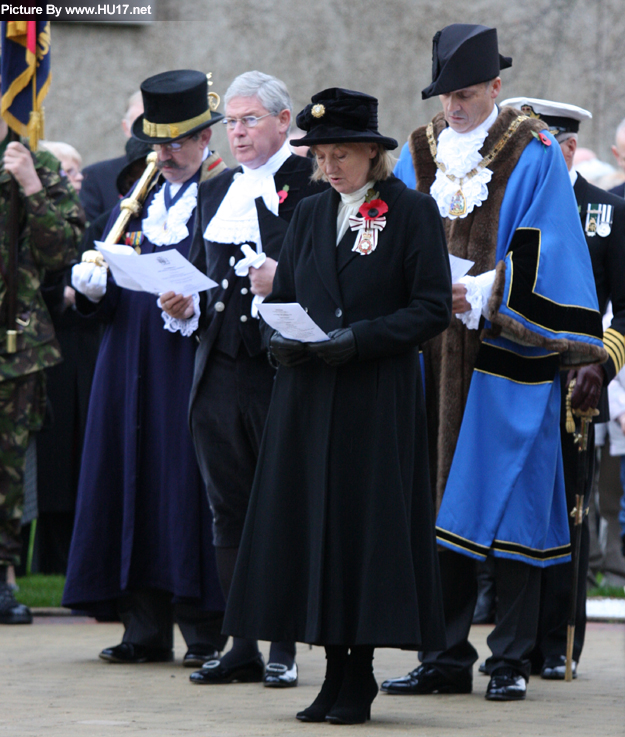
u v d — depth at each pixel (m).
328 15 54.12
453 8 54.66
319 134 15.91
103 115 52.47
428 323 15.75
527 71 55.06
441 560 18.94
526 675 18.42
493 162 19.31
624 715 16.66
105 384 21.83
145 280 19.34
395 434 15.68
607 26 55.09
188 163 21.55
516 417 18.67
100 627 26.52
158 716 15.99
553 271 18.67
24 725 15.09
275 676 18.84
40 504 32.31
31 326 27.00
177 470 21.06
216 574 20.91
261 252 19.41
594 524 31.86
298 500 15.96
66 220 27.05
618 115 55.09
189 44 53.16
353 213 16.45
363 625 15.20
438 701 17.95
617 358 20.31
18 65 26.25
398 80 54.53
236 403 19.33
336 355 15.47
